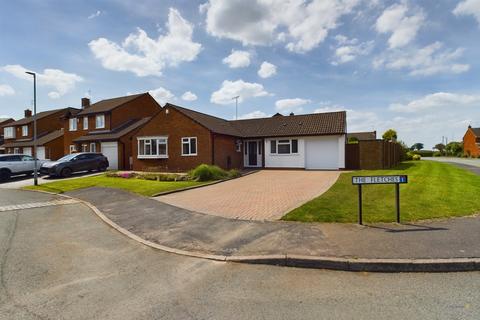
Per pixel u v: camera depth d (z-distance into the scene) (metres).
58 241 6.49
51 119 41.78
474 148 60.84
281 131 24.44
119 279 4.48
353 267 4.61
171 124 22.69
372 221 6.75
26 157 22.00
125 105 31.98
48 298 3.90
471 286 3.97
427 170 19.67
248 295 3.89
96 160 22.92
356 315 3.33
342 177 15.98
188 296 3.90
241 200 10.06
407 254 4.79
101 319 3.38
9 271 4.83
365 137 54.56
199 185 13.88
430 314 3.31
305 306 3.56
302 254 4.98
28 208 10.29
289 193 11.20
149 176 17.19
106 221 8.20
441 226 6.22
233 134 23.45
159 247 5.92
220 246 5.73
